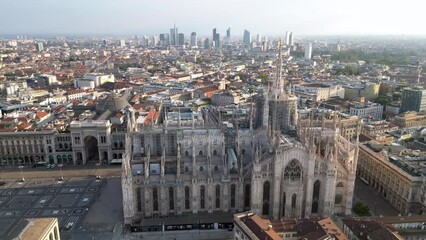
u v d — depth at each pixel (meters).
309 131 166.62
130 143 176.88
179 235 148.75
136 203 157.00
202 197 158.75
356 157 154.88
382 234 119.38
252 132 171.25
